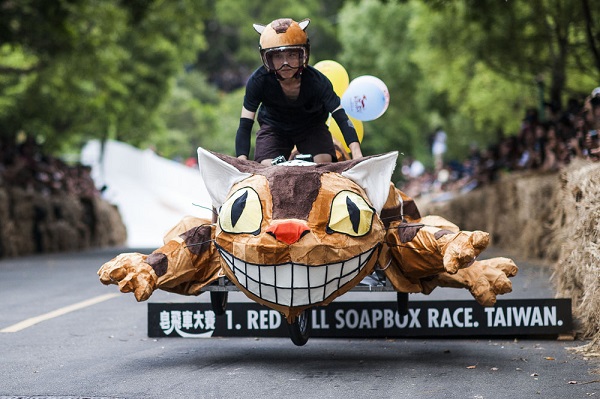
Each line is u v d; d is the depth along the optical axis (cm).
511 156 2361
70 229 3005
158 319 1034
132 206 4350
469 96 3366
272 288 764
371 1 5278
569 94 2591
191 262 831
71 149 4862
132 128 4619
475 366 852
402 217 840
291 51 834
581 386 757
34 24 2641
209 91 7888
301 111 889
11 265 2181
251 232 761
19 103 3625
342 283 773
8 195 2553
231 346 986
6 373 852
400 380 795
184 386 781
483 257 1997
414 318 988
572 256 1016
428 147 6291
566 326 981
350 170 790
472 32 2700
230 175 805
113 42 3353
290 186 768
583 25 2175
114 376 830
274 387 773
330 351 948
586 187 998
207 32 8475
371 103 1023
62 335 1073
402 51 5209
